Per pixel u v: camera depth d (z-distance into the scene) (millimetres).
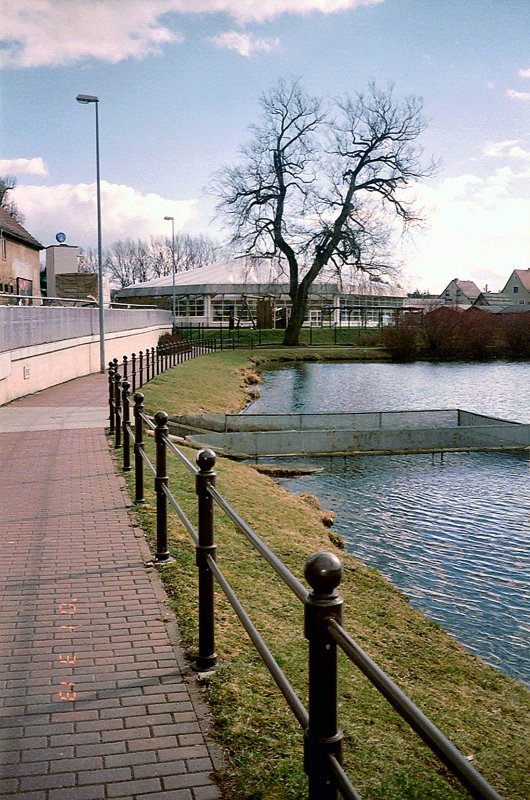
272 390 36500
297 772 3609
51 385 23906
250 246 60719
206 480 4652
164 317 58062
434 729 1832
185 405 23016
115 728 4023
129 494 9695
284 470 17547
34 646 5059
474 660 6684
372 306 91688
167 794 3443
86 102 28375
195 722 4102
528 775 4555
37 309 22375
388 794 3760
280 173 58875
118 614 5648
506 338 65000
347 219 58250
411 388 38312
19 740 3893
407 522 13219
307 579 2500
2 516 8516
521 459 19406
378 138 56938
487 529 12812
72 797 3410
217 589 6426
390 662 6133
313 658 2520
